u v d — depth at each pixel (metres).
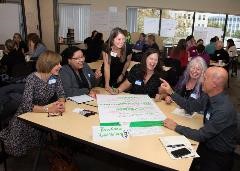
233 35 9.88
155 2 9.42
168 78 3.48
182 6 9.51
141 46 7.36
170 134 1.78
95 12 9.37
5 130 2.34
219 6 9.49
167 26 9.73
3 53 5.27
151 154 1.52
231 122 1.76
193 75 2.40
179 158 1.48
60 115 2.04
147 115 2.04
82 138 1.68
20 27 7.74
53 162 2.19
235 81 7.66
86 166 2.66
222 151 1.85
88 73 2.86
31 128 2.27
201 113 2.19
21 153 2.29
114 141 1.65
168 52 7.97
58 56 2.27
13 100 2.67
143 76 2.70
